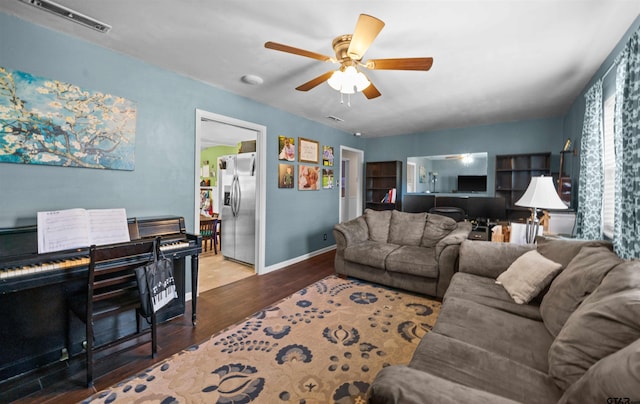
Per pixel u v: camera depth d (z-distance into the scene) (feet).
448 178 16.84
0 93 5.94
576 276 4.82
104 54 7.43
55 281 5.39
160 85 8.63
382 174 19.29
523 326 4.96
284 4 5.57
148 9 5.79
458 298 6.22
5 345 5.61
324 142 16.01
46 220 6.01
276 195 13.05
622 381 2.29
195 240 7.84
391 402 2.58
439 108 12.53
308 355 6.36
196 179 9.61
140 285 6.04
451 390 2.65
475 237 12.33
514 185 14.75
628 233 5.51
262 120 12.09
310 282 11.32
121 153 7.80
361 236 12.62
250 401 5.01
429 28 6.26
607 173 7.80
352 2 5.46
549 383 3.49
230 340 6.98
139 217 8.24
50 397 5.14
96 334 6.73
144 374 5.72
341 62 6.51
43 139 6.49
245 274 12.37
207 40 7.01
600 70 8.18
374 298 9.60
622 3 5.37
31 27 6.30
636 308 3.04
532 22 6.02
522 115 13.65
